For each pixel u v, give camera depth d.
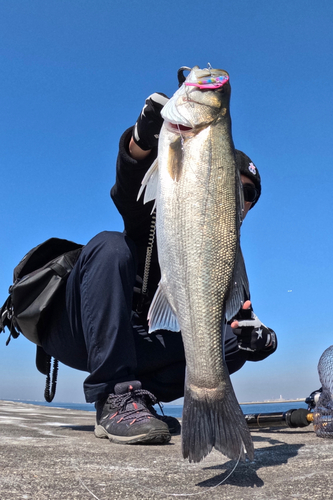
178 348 1.38
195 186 0.80
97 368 1.04
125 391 1.01
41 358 1.46
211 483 0.58
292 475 0.62
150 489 0.55
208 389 0.68
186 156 0.82
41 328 1.33
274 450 0.86
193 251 0.78
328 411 1.11
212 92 0.86
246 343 1.20
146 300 1.38
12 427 1.27
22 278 1.27
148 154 1.15
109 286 1.09
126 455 0.78
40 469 0.63
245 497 0.52
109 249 1.12
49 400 1.45
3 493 0.50
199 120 0.84
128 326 1.09
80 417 1.90
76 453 0.79
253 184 1.41
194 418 0.65
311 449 0.86
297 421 1.19
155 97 1.05
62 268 1.25
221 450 0.62
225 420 0.65
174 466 0.69
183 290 0.77
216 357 0.71
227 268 0.78
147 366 1.37
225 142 0.85
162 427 0.94
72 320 1.23
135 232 1.33
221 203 0.80
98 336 1.06
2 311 1.35
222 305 0.75
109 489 0.54
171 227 0.80
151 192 0.93
